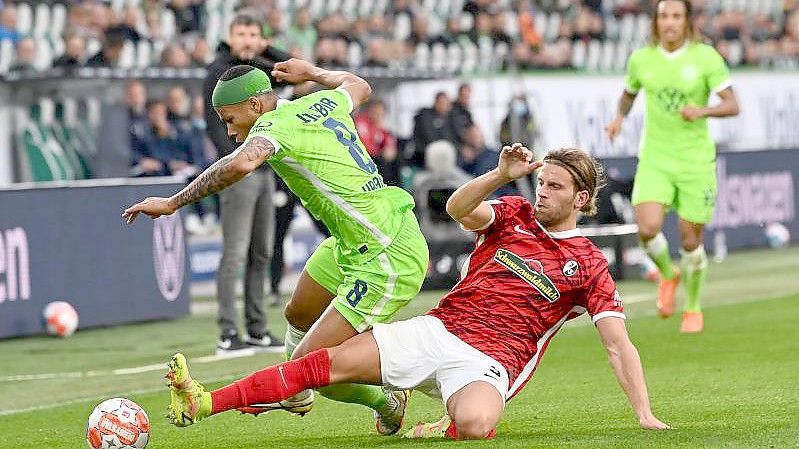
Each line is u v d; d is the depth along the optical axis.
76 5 40.59
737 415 14.77
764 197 44.00
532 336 13.11
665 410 15.45
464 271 13.45
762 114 54.38
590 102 48.88
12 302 27.05
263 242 23.66
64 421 16.84
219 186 12.21
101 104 36.44
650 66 23.94
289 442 13.95
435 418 15.94
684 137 23.88
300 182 13.07
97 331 28.12
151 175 36.44
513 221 13.26
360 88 13.85
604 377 18.94
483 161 41.25
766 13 59.41
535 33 48.50
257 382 12.40
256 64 22.39
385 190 13.47
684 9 23.64
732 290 31.88
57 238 27.97
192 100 39.50
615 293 13.15
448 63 46.88
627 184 37.56
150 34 41.25
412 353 12.80
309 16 43.88
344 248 13.39
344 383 12.81
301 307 14.21
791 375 18.27
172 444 14.25
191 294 33.44
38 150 36.84
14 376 21.88
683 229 24.03
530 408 16.11
